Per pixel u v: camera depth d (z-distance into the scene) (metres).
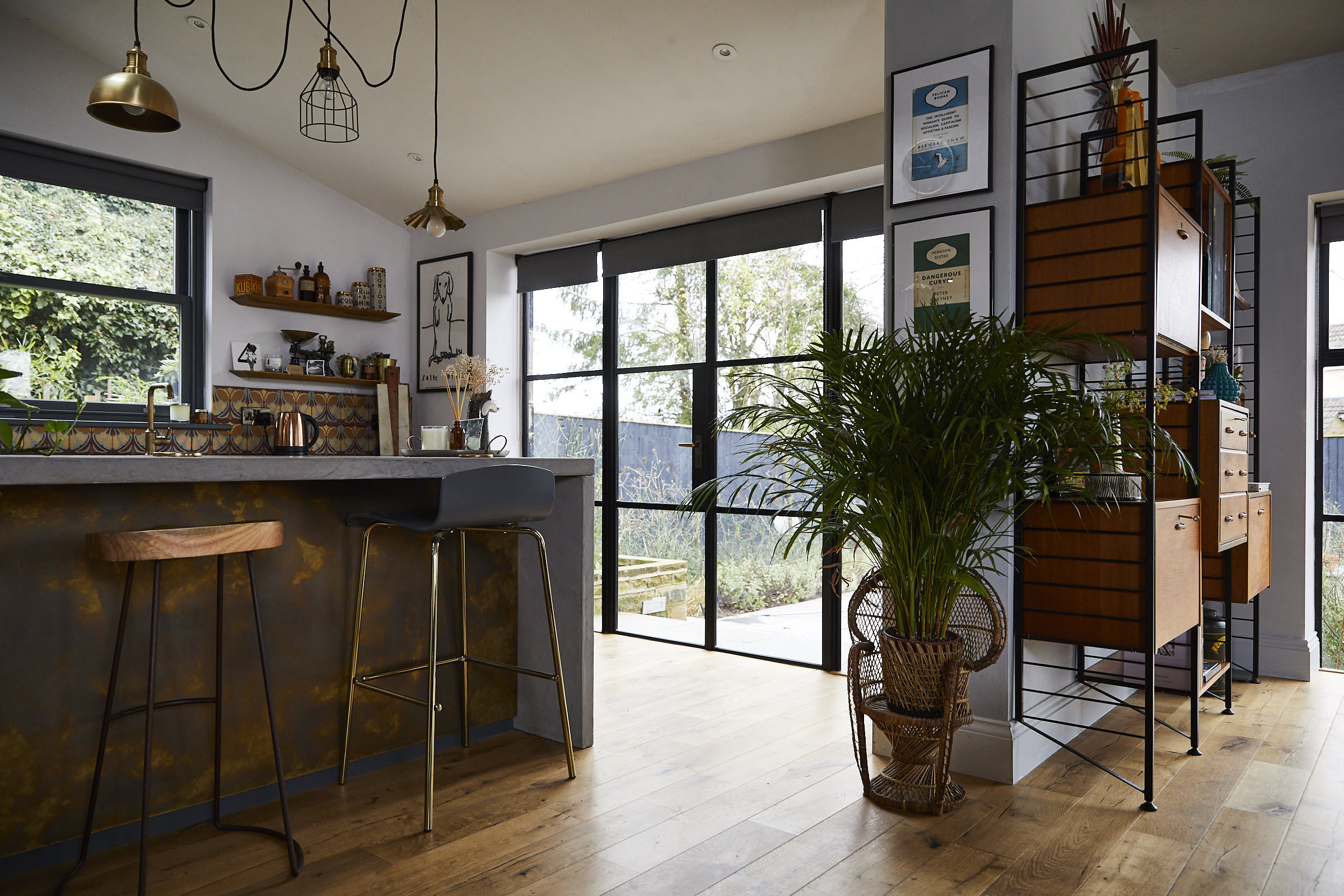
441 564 2.96
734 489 4.73
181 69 4.66
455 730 3.02
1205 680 3.20
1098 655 3.52
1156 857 2.19
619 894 2.00
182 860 2.15
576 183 5.07
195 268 5.16
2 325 4.55
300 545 2.58
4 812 2.04
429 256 5.94
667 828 2.37
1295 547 4.08
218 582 2.23
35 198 4.64
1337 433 4.29
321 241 5.59
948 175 2.94
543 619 3.15
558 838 2.29
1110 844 2.27
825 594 4.32
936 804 2.46
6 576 2.03
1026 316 2.82
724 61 3.82
